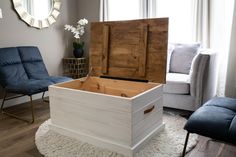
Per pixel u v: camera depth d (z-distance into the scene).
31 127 2.62
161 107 2.37
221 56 3.25
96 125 2.10
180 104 2.86
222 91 3.31
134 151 1.94
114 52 2.59
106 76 2.65
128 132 1.92
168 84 2.86
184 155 1.90
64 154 1.99
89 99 2.08
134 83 2.45
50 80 3.02
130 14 3.97
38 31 3.78
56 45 4.11
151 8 3.79
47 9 3.88
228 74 3.05
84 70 4.24
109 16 4.12
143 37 2.36
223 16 3.19
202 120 1.67
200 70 2.63
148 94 2.09
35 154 2.03
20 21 3.51
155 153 1.98
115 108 1.95
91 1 4.25
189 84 2.74
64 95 2.25
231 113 1.78
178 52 3.34
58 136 2.31
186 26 3.56
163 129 2.43
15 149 2.12
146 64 2.38
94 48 2.70
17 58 3.23
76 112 2.21
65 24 4.23
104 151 2.02
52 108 2.39
